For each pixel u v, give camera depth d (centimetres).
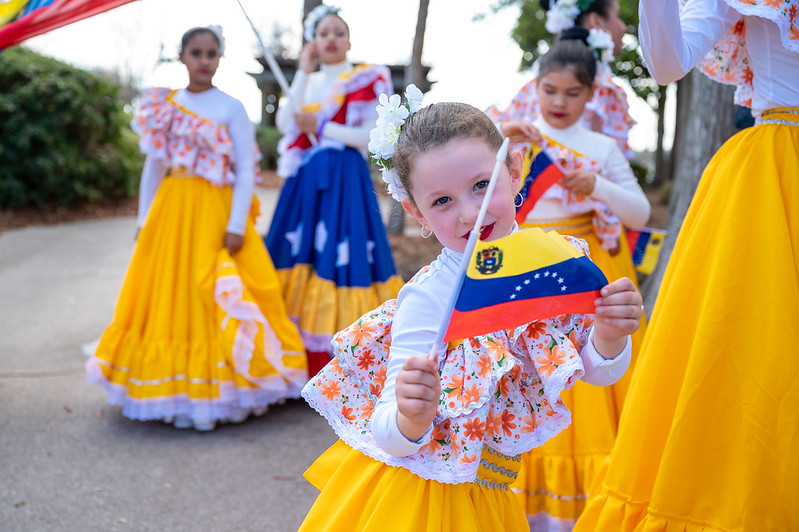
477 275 152
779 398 194
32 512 315
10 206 1109
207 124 408
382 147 168
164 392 401
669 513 203
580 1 349
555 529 273
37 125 1104
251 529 306
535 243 153
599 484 252
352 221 454
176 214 413
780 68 208
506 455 171
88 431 405
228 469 362
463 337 154
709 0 214
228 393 404
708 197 213
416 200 164
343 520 170
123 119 1275
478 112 164
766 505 193
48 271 809
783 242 199
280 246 464
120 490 338
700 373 201
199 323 407
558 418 169
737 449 197
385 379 183
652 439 214
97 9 352
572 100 312
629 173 322
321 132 457
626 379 296
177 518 314
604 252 316
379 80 454
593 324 169
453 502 166
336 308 450
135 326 408
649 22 192
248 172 421
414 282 173
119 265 854
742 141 212
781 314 196
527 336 168
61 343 562
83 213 1181
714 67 230
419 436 153
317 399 185
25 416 423
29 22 350
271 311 427
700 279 210
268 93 2211
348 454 182
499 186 159
